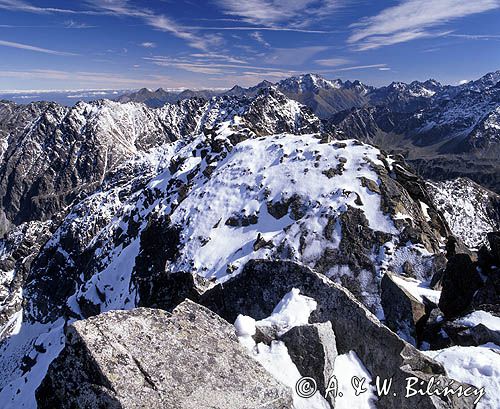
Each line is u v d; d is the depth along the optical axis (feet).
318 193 168.86
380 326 36.06
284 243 152.97
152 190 294.87
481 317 59.57
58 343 229.86
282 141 221.05
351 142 196.75
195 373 25.38
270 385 26.50
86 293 251.80
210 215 191.93
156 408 22.40
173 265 179.01
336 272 139.03
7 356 330.95
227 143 253.03
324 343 32.73
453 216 529.04
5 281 478.18
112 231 325.42
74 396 23.48
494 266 73.97
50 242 428.97
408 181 173.88
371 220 149.38
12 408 180.55
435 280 93.09
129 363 24.27
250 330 33.99
